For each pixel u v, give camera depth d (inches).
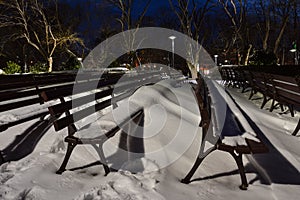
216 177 114.4
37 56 1515.7
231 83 555.5
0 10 1075.9
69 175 108.4
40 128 158.6
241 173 106.1
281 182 111.2
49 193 93.3
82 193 94.5
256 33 1229.1
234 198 97.7
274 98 241.0
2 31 1180.5
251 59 746.8
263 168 124.5
